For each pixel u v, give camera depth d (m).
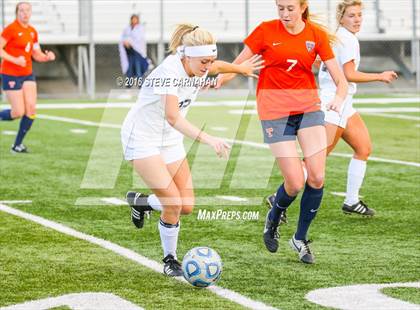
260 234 21.95
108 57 70.00
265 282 17.17
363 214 23.98
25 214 24.39
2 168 33.00
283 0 18.02
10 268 18.39
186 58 16.69
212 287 16.81
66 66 69.06
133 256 19.44
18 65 36.38
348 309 15.23
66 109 58.47
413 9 73.75
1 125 48.47
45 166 33.47
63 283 17.17
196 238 21.45
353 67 22.33
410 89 74.00
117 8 77.06
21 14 36.31
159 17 78.06
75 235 21.67
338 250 20.06
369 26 78.19
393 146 39.12
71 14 75.00
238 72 18.48
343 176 31.14
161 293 16.38
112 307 15.45
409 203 26.02
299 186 18.45
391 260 19.02
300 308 15.30
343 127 23.28
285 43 18.42
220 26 79.19
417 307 15.32
